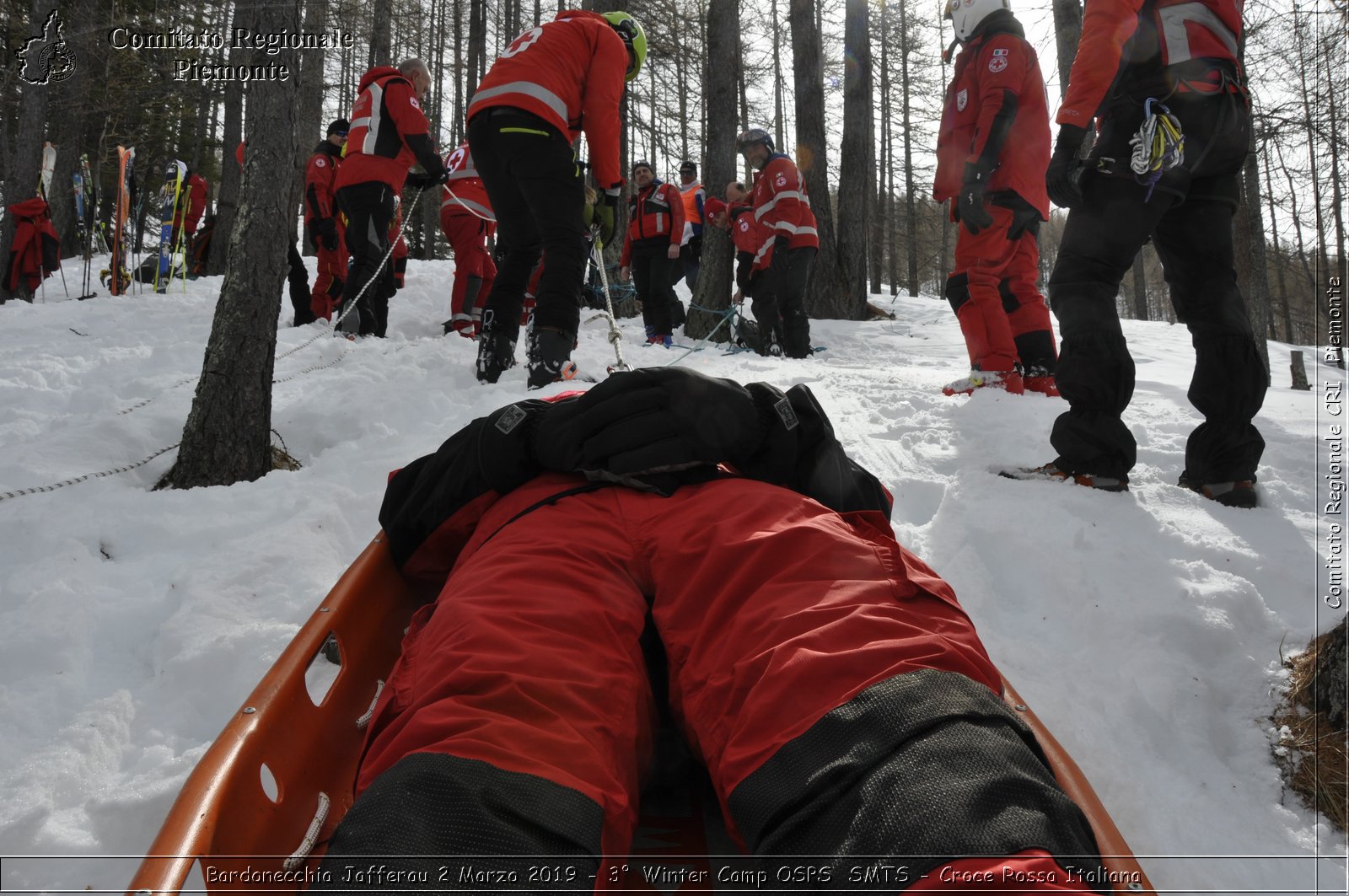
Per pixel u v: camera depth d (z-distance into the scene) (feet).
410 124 20.61
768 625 4.50
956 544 9.30
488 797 3.46
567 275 14.82
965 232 15.57
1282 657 7.21
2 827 5.35
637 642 4.90
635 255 27.58
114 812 5.55
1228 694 6.96
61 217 49.32
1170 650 7.34
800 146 42.88
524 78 14.23
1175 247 9.98
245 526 9.75
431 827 3.32
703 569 5.00
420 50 72.18
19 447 11.66
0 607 8.17
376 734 4.49
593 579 5.01
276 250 11.43
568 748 3.88
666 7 63.00
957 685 3.82
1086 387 10.05
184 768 5.95
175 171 34.71
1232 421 9.91
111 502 10.37
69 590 8.23
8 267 33.37
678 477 5.94
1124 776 5.97
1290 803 5.93
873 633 4.25
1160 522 9.36
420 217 64.85
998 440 12.39
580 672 4.31
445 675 4.17
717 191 36.09
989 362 15.55
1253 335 9.91
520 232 15.74
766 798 3.72
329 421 13.76
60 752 6.06
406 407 14.16
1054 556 8.68
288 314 27.40
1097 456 10.15
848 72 44.62
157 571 8.91
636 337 29.58
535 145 14.24
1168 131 9.00
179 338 22.81
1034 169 15.07
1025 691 6.84
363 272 21.39
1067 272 10.14
